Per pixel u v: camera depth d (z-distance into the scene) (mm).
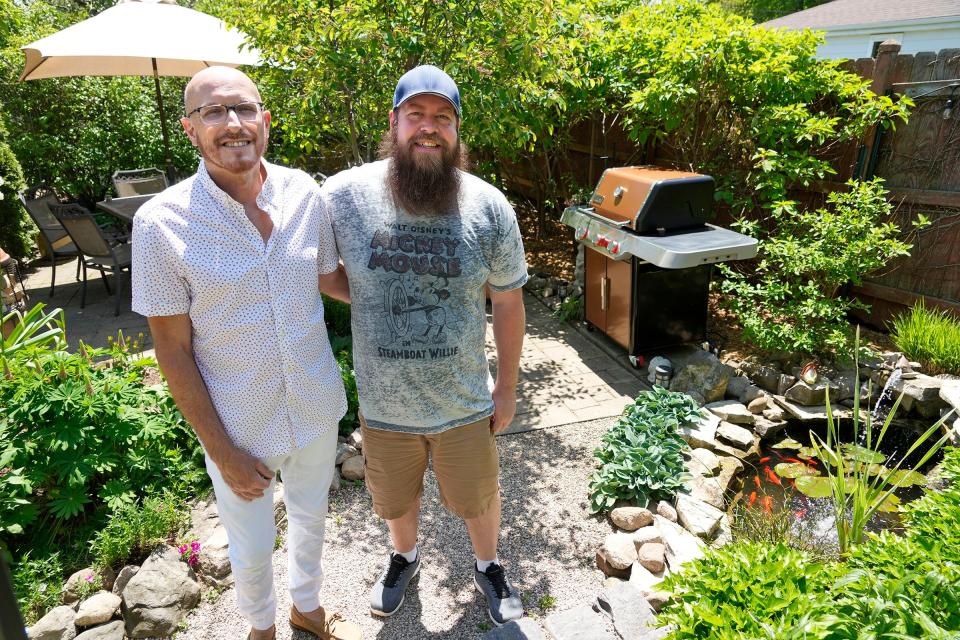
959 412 3322
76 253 5598
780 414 3680
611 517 2676
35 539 2402
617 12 6191
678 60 4422
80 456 2410
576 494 2887
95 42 4145
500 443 3328
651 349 4078
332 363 1807
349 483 2963
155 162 8156
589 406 3697
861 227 3729
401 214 1716
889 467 3277
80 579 2215
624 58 5137
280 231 1591
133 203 5477
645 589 2229
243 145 1490
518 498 2863
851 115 4223
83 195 8133
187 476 2707
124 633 2072
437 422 1851
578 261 5133
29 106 7305
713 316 4797
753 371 3961
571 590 2311
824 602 1326
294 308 1634
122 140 7941
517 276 1867
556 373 4148
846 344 3891
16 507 2320
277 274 1586
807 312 3771
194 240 1480
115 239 5898
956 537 1575
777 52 4297
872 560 1522
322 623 2047
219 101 1450
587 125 6531
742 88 4375
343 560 2477
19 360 2676
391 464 1937
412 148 1685
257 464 1681
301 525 1901
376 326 1757
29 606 2141
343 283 1934
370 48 3441
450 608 2230
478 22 3586
